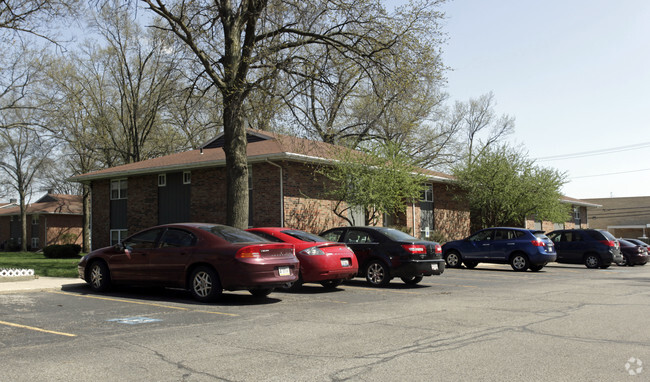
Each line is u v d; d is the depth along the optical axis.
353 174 22.75
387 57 17.75
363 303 10.36
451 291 12.72
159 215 27.72
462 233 34.66
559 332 7.27
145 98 39.88
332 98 17.84
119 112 42.34
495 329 7.49
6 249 47.59
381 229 14.23
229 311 9.15
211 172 25.72
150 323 7.89
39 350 6.09
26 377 4.96
